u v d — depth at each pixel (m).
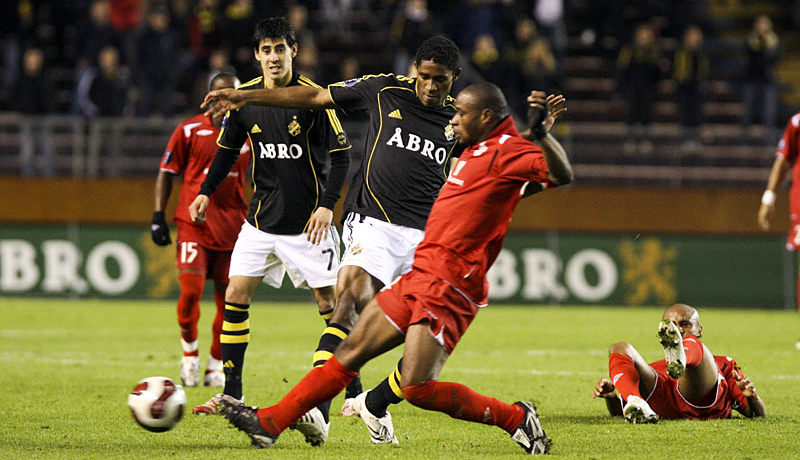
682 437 19.78
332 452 18.12
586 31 80.75
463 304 17.11
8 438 19.48
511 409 17.69
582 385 28.08
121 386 27.23
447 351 17.11
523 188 17.03
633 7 77.81
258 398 25.48
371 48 77.19
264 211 22.91
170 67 66.06
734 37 87.00
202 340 39.88
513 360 34.00
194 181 28.11
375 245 21.08
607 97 76.69
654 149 61.66
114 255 59.50
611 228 61.03
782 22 87.69
